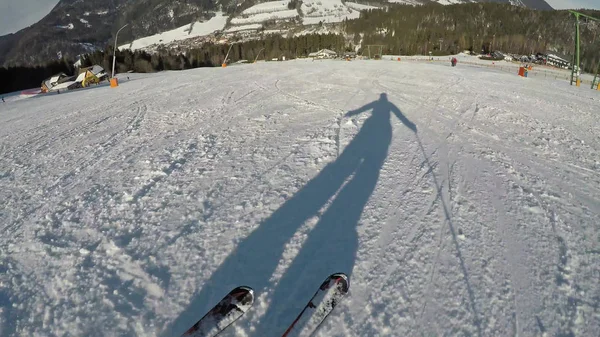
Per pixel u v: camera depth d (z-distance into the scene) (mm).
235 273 2752
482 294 2480
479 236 3148
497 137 6164
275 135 6305
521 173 4602
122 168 5027
